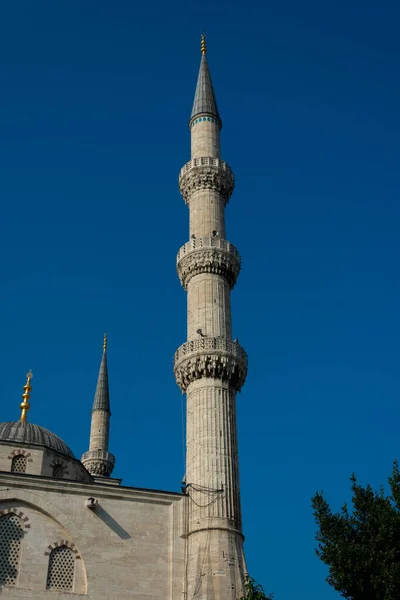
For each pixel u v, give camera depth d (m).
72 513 42.81
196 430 46.69
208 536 42.66
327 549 37.47
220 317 51.06
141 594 41.31
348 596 36.75
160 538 43.25
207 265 52.69
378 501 39.03
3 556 40.97
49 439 54.06
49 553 41.56
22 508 42.47
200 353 48.44
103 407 74.06
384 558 36.31
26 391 58.34
